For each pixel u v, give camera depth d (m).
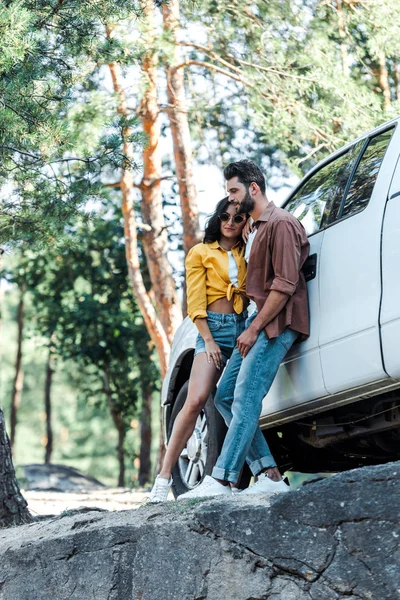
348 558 4.75
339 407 6.57
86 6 9.60
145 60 14.70
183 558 5.28
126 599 5.56
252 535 5.06
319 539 4.85
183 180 18.02
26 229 10.73
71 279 27.08
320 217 6.59
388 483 4.73
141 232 18.70
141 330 26.81
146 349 26.84
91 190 10.37
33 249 10.98
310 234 6.61
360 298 5.87
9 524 8.01
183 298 18.95
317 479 5.05
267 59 16.34
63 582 5.88
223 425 7.07
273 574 4.96
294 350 6.48
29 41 8.72
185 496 6.16
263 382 6.18
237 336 6.73
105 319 26.36
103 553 5.71
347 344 5.94
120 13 9.79
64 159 10.13
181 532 5.32
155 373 26.86
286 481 6.43
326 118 15.98
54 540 5.99
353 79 16.61
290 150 17.25
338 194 6.49
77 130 13.35
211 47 16.80
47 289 28.08
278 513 5.00
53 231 10.72
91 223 10.95
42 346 27.61
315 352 6.25
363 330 5.80
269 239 6.29
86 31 9.79
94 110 14.02
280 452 7.55
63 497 15.19
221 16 16.22
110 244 26.06
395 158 5.96
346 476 4.86
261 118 16.45
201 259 6.75
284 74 16.11
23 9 8.59
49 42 9.82
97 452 57.81
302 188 7.22
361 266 5.90
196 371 6.65
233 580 5.08
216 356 6.62
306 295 6.37
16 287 32.41
